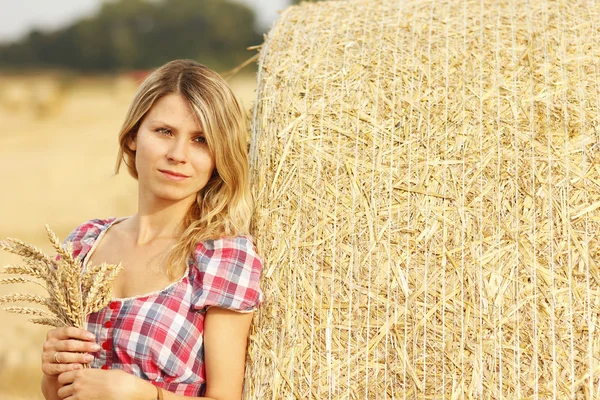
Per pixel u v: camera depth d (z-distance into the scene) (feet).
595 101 9.40
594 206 8.89
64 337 8.68
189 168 9.12
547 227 8.89
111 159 39.86
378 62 10.11
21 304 18.26
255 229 9.73
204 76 9.21
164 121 9.07
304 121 9.86
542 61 9.76
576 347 8.51
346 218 9.36
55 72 156.97
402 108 9.71
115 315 8.84
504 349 8.63
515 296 8.73
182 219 9.47
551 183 9.04
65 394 8.50
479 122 9.44
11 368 15.01
